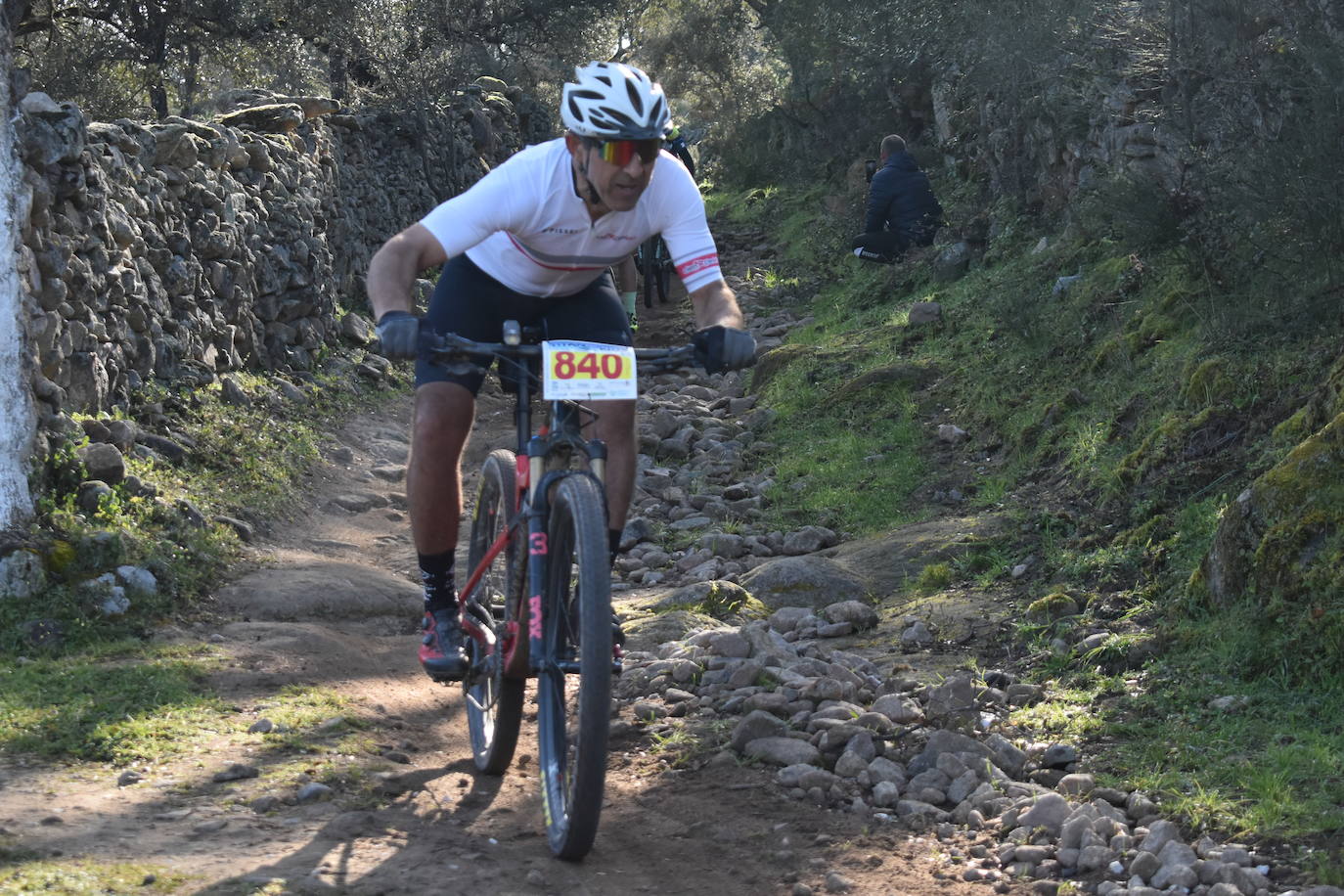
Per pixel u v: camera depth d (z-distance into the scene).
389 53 13.50
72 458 5.20
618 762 3.66
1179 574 4.47
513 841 3.06
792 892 2.83
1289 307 5.39
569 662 3.00
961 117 13.07
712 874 2.92
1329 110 5.29
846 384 8.06
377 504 7.02
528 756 3.70
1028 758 3.50
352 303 10.44
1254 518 4.03
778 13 20.66
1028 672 4.20
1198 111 7.27
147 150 6.93
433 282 11.81
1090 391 6.35
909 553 5.52
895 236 11.27
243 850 2.83
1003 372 7.28
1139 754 3.44
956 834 3.12
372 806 3.20
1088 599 4.61
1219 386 5.25
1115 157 8.35
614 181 2.93
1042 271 8.48
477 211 3.00
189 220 7.40
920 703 3.91
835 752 3.59
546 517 3.04
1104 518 5.18
